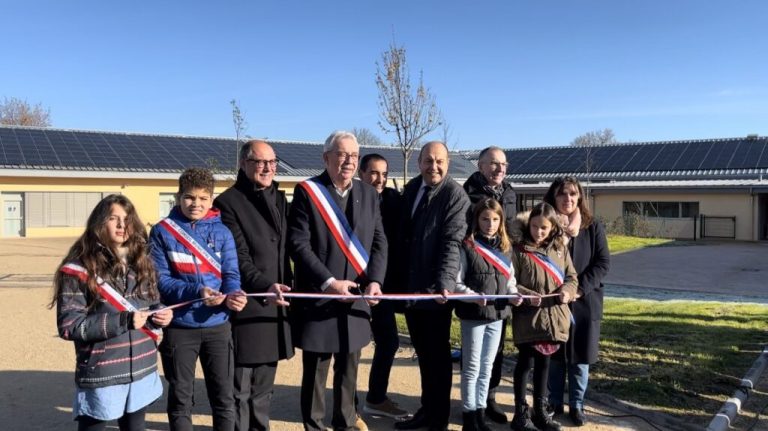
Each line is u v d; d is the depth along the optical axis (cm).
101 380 305
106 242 312
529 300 424
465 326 427
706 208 2706
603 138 6238
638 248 2153
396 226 474
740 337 729
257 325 386
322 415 418
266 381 404
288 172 2764
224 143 3123
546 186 3080
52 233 2412
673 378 558
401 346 695
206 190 360
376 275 411
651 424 460
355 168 416
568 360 447
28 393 513
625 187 2880
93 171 2428
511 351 659
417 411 476
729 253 1991
